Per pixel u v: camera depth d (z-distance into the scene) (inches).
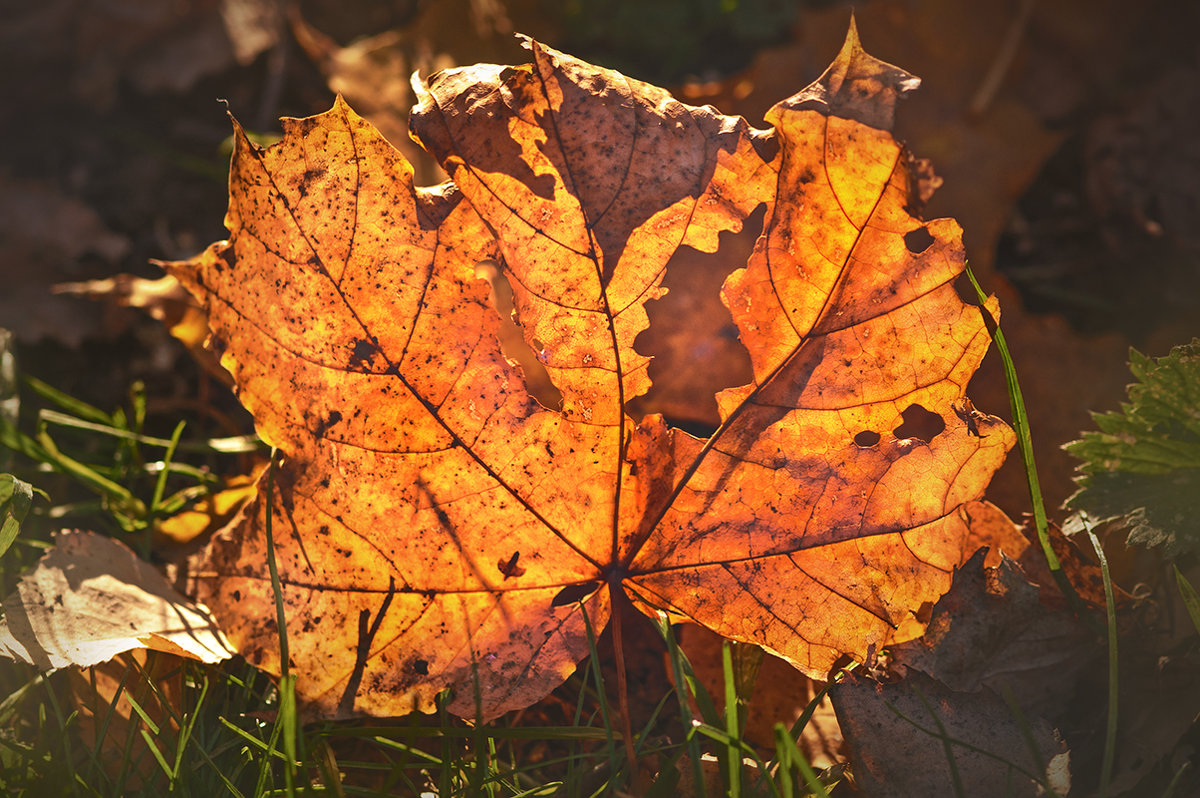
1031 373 17.9
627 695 16.3
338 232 14.5
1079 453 15.7
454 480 14.9
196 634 15.2
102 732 14.8
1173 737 15.0
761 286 14.8
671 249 14.7
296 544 14.8
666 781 14.6
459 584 15.0
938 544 15.1
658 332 17.9
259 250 14.5
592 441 14.9
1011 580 15.2
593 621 15.1
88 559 15.4
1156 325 19.5
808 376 14.9
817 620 15.2
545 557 15.0
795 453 15.0
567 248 14.6
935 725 14.9
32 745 15.1
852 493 15.0
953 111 20.1
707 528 15.1
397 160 14.4
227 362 14.7
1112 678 14.6
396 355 14.7
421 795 15.0
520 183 14.5
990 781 14.7
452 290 14.6
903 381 14.9
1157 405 15.6
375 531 14.9
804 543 15.1
